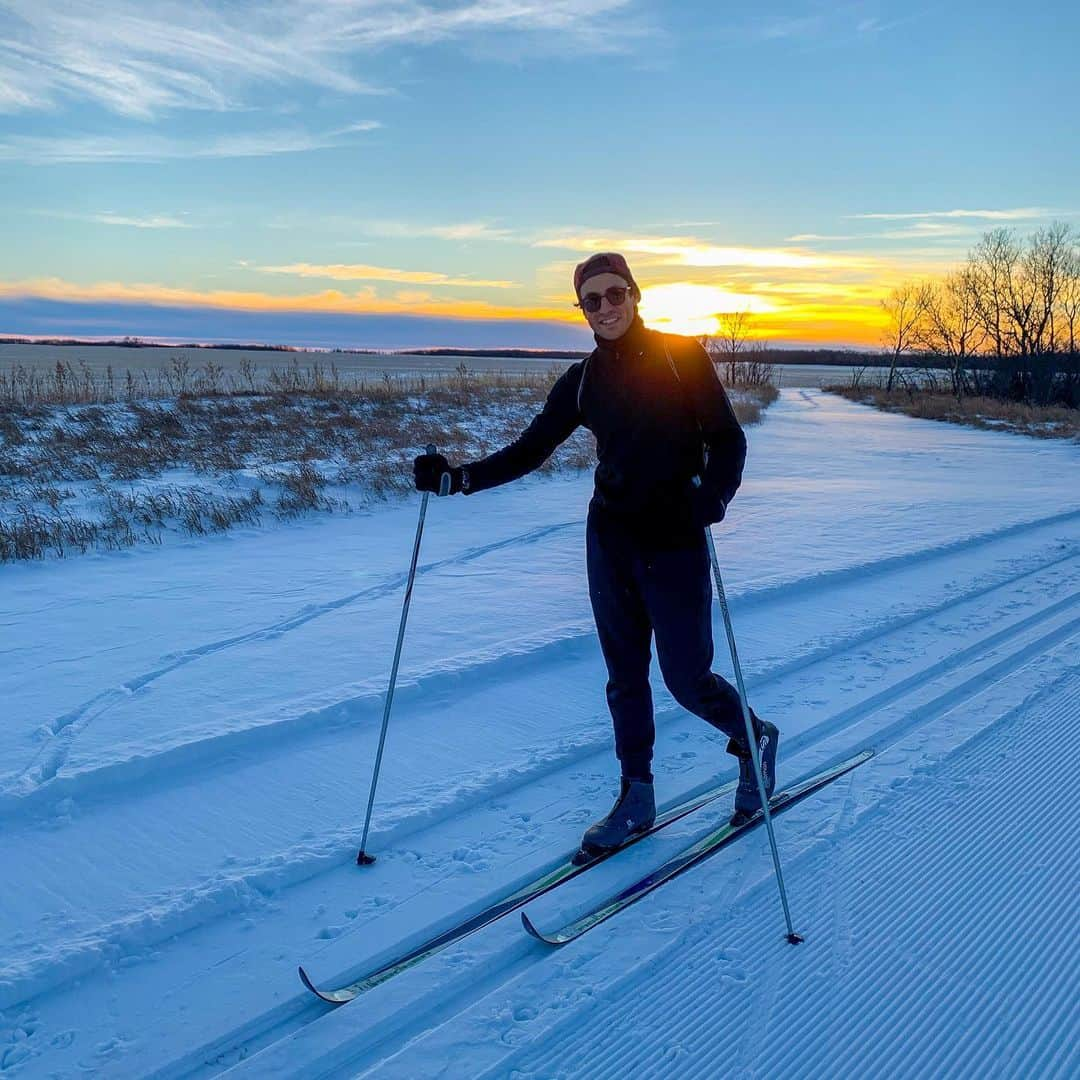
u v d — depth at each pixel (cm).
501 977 240
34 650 493
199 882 274
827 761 369
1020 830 316
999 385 4297
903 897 275
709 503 266
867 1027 221
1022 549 810
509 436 1614
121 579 665
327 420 1642
